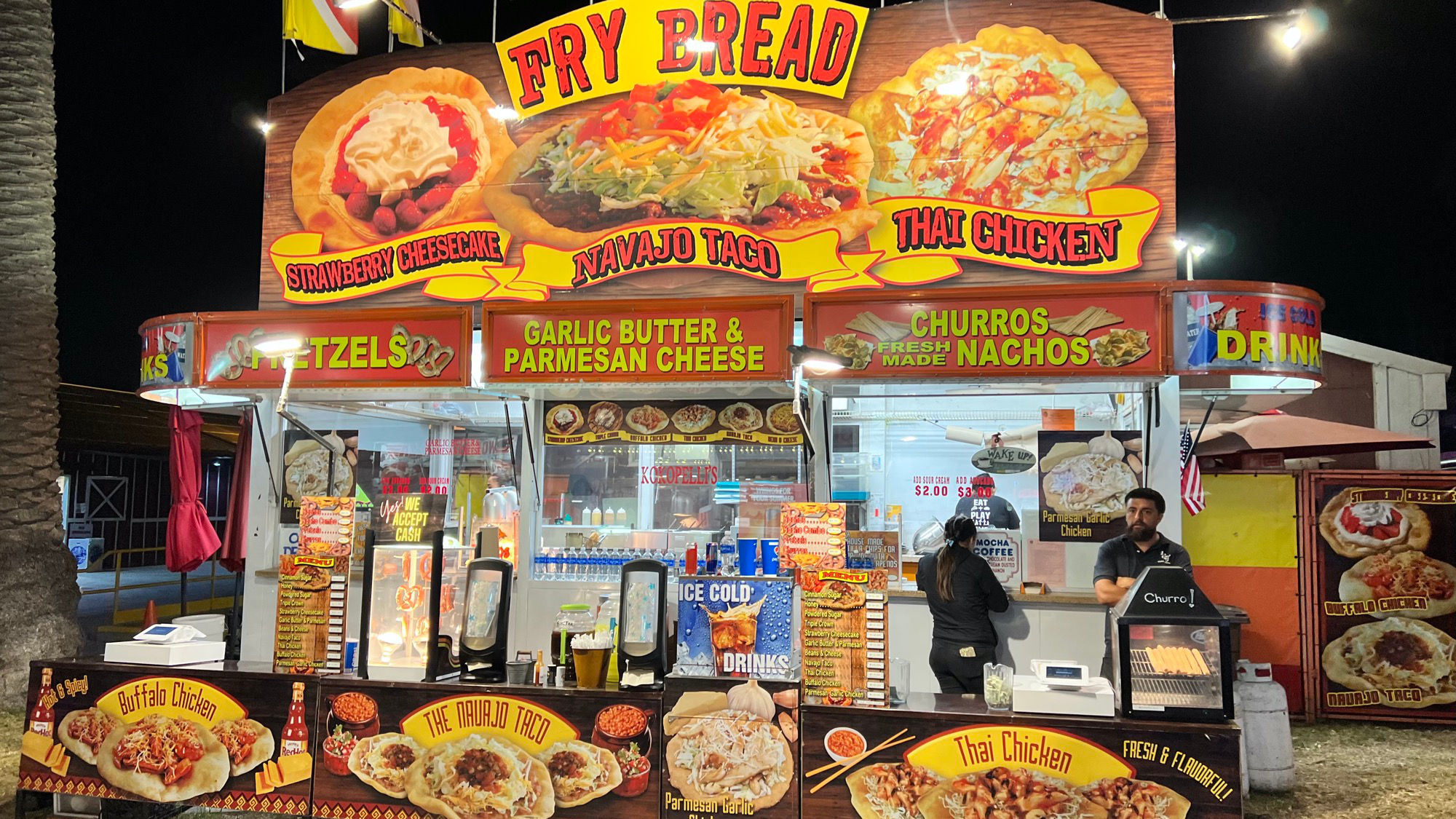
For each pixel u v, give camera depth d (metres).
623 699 4.72
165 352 6.83
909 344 5.98
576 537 7.15
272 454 7.94
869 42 7.12
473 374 6.46
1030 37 6.93
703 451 7.11
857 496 7.24
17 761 6.69
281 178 8.01
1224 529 8.53
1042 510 6.90
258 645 7.70
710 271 7.27
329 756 4.98
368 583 5.13
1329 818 5.87
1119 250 6.75
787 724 4.54
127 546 23.50
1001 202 6.90
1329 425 9.90
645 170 7.38
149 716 5.20
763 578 4.88
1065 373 5.82
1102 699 4.29
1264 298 5.71
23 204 8.86
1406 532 8.27
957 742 4.34
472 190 7.66
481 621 5.06
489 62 7.70
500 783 4.80
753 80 7.25
